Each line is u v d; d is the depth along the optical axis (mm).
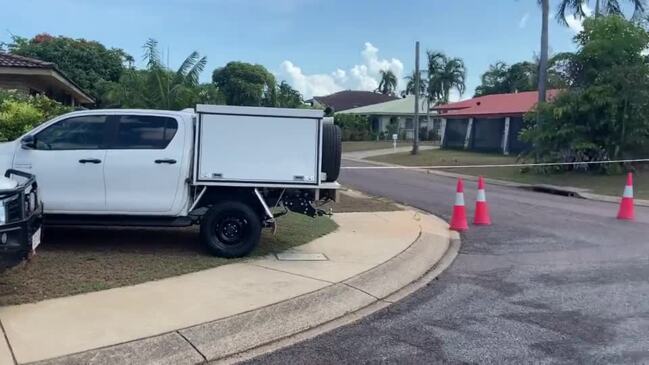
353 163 32156
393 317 5820
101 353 4504
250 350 4922
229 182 7406
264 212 7785
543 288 6934
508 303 6316
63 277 6270
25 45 38062
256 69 47000
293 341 5137
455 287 6973
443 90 51844
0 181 5289
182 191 7434
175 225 7551
